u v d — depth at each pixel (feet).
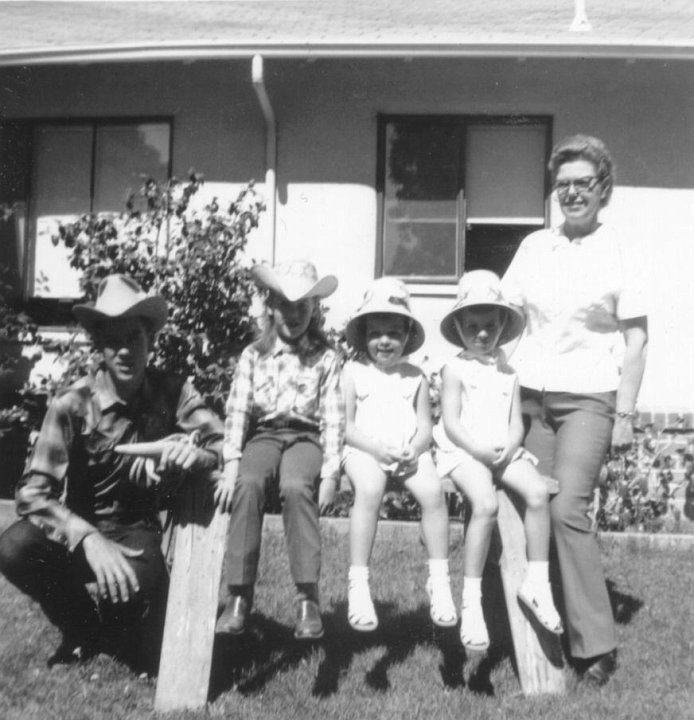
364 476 15.12
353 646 16.26
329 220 30.89
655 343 30.14
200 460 14.17
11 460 29.94
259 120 31.07
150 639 15.15
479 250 31.24
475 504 15.16
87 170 32.42
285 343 15.55
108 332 14.06
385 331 16.02
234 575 14.11
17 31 33.68
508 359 17.03
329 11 36.86
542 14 35.24
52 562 14.58
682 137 30.27
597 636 15.30
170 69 31.37
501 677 15.37
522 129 31.04
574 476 15.69
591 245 16.37
